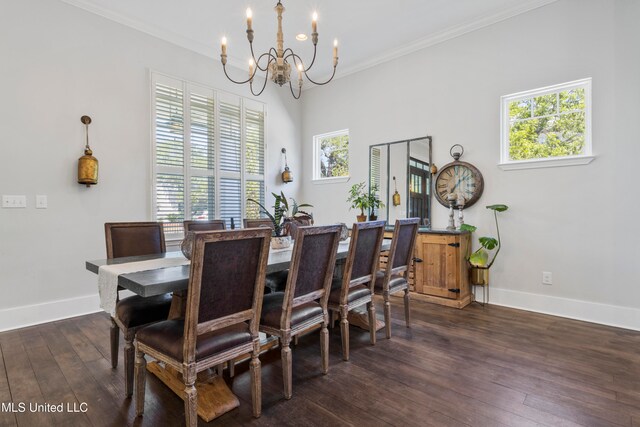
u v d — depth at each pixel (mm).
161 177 3773
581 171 3041
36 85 2967
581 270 3051
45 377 2016
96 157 3305
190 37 3887
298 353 2383
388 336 2617
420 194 4078
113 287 1731
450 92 3832
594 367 2125
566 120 3180
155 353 1539
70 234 3152
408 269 2850
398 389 1882
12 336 2654
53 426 1567
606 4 2906
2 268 2809
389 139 4387
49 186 3037
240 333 1604
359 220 4297
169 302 2002
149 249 2572
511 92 3406
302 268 1842
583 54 3018
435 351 2373
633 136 2801
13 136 2854
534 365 2154
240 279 1552
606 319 2930
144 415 1658
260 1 3180
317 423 1593
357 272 2322
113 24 3412
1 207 2803
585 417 1618
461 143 3752
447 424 1574
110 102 3396
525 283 3346
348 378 2008
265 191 4891
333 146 5148
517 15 3357
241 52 4266
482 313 3215
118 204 3453
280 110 5141
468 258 3520
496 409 1688
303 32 3783
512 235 3416
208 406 1670
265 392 1868
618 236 2881
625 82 2830
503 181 3467
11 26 2842
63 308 3104
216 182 4277
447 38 3826
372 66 4559
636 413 1647
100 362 2211
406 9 3350
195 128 4082
